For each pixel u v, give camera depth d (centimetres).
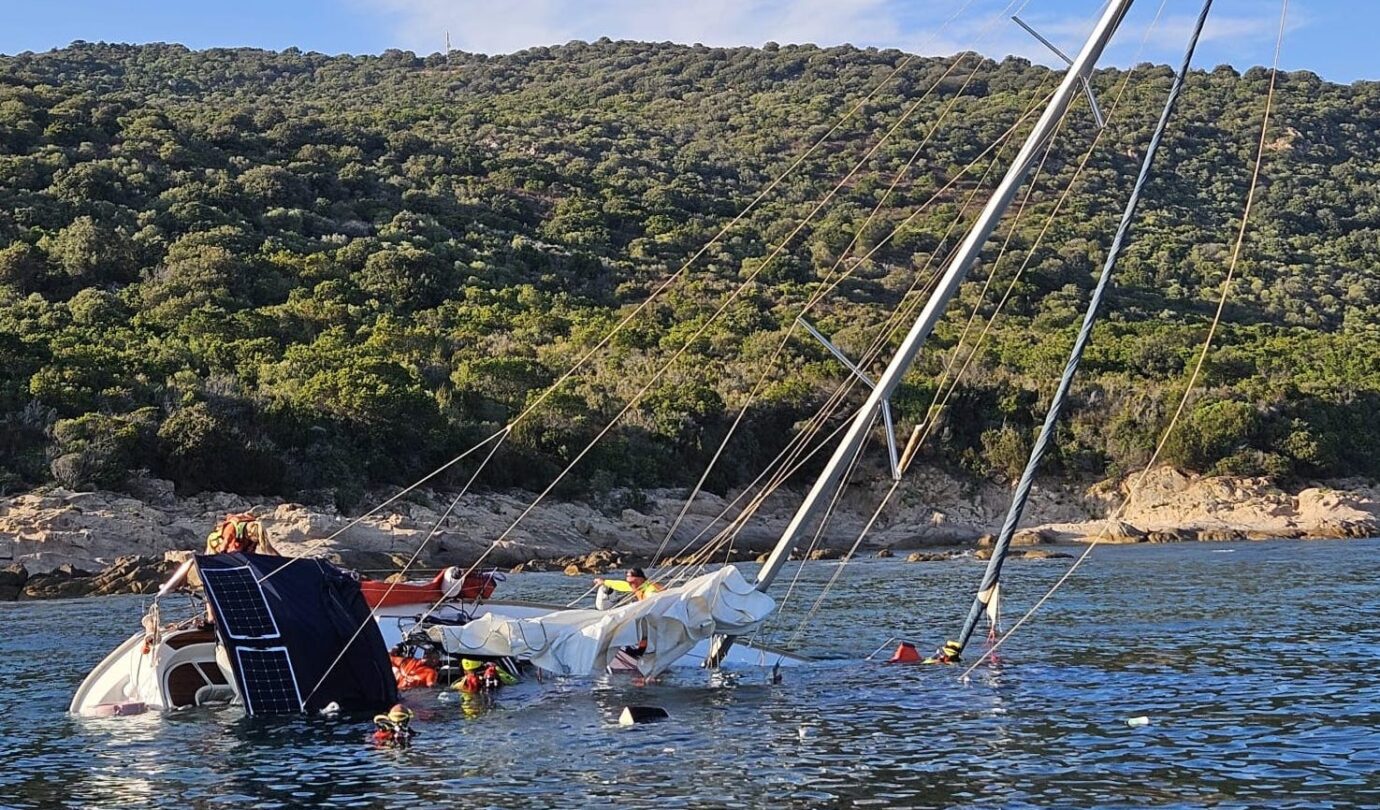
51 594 5022
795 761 1769
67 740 2025
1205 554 6538
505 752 1867
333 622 2241
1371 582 4484
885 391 2364
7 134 12712
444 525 7088
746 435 9056
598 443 8438
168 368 7956
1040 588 4512
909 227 13912
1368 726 1894
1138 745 1808
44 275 9712
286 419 7419
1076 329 11306
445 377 8850
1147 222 15662
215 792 1681
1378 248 16250
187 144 13750
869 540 8619
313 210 13038
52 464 6406
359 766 1800
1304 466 9550
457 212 13975
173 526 6275
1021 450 9394
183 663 2306
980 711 2089
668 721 2075
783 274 12238
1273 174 18188
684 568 3122
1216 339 11344
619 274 12556
